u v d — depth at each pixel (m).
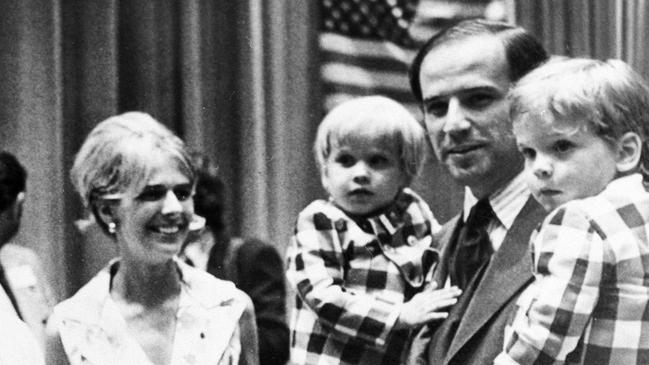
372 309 2.79
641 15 6.69
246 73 5.91
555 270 2.18
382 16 6.38
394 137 3.02
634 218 2.21
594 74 2.27
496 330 2.38
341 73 6.23
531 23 6.50
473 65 2.54
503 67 2.55
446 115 2.60
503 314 2.39
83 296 2.57
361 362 2.86
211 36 5.81
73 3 5.36
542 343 2.16
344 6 6.28
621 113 2.26
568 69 2.29
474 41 2.58
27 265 4.11
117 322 2.53
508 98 2.44
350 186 3.00
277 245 5.92
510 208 2.58
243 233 5.82
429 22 6.45
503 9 6.52
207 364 2.53
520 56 2.57
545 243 2.22
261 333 3.40
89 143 2.51
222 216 3.56
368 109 3.04
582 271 2.16
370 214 3.04
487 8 6.55
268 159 5.94
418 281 2.96
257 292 3.46
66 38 5.34
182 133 5.68
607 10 6.67
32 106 5.19
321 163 3.13
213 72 5.81
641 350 2.19
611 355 2.19
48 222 5.12
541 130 2.27
